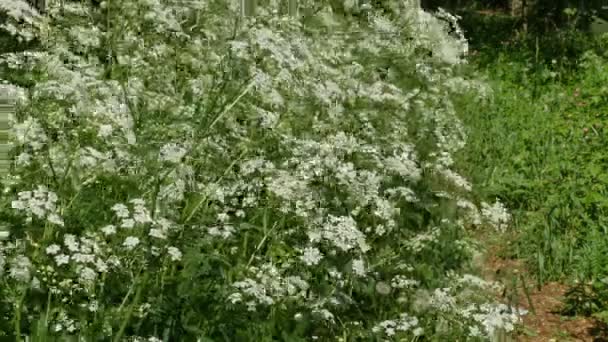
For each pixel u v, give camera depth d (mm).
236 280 4457
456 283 5176
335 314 4887
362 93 5973
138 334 4055
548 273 6934
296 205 4688
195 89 5441
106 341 3949
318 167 4914
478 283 4980
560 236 7414
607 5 24188
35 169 4715
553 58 17609
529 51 18031
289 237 4754
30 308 4078
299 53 5602
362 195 4953
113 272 4145
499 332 5277
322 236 4637
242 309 4281
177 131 4887
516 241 7398
